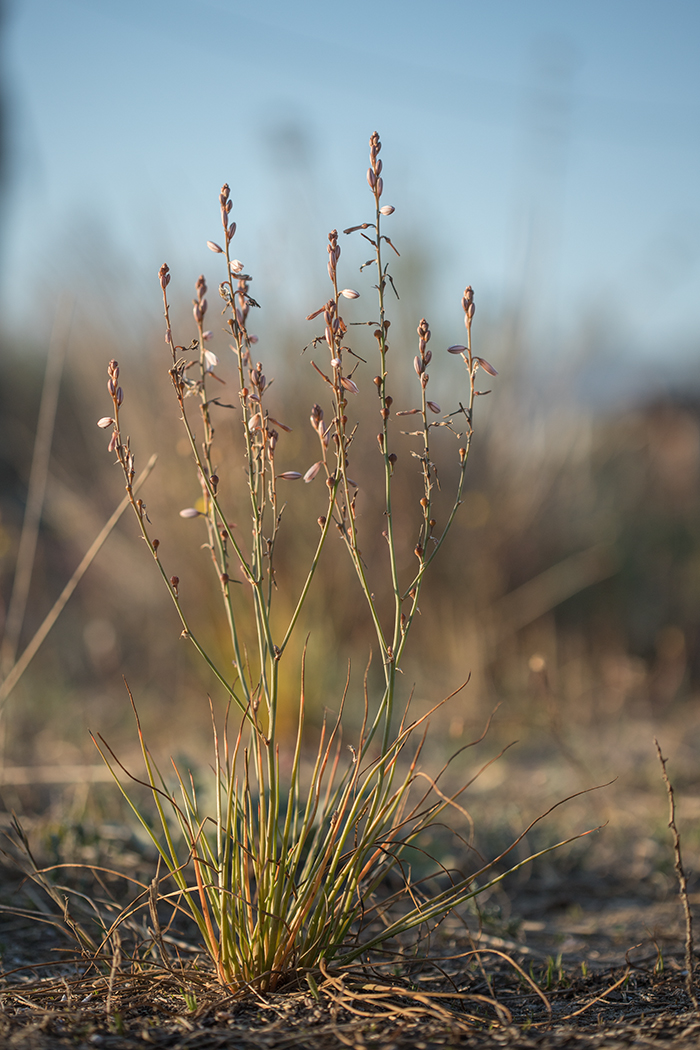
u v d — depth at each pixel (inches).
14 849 95.1
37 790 120.6
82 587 225.6
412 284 186.4
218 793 63.7
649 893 97.0
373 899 84.0
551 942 83.1
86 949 70.1
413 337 185.6
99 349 186.2
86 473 209.2
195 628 171.8
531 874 102.2
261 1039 53.6
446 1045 52.8
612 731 170.9
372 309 182.1
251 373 61.1
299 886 61.9
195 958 66.2
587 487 217.6
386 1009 57.9
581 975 70.7
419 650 189.6
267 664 62.2
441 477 190.9
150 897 63.9
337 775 128.6
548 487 204.4
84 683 192.1
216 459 123.8
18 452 249.8
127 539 198.7
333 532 169.8
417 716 168.4
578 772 134.1
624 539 222.7
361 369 177.5
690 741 164.1
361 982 62.2
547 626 205.9
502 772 143.0
